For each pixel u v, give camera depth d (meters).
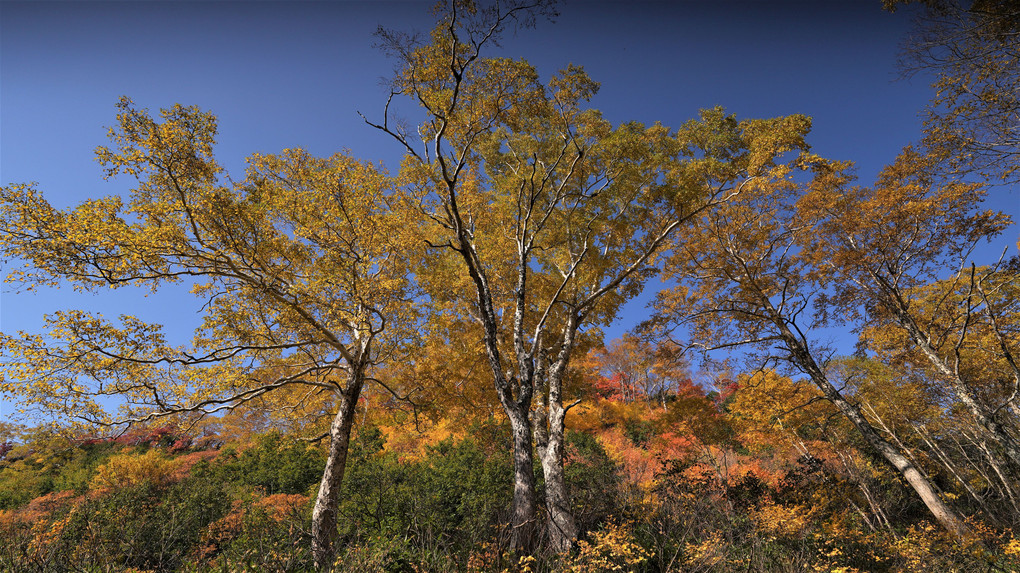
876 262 13.32
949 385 13.24
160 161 8.21
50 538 5.58
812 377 13.52
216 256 9.02
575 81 9.43
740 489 10.44
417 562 5.06
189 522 9.43
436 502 10.12
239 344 9.25
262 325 9.63
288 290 9.27
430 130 10.12
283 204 9.24
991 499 14.86
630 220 12.96
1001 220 11.12
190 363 8.66
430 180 11.02
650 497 9.92
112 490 16.42
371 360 11.37
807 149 10.00
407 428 22.55
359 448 15.84
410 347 10.71
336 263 9.29
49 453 8.00
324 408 12.98
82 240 7.29
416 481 11.86
